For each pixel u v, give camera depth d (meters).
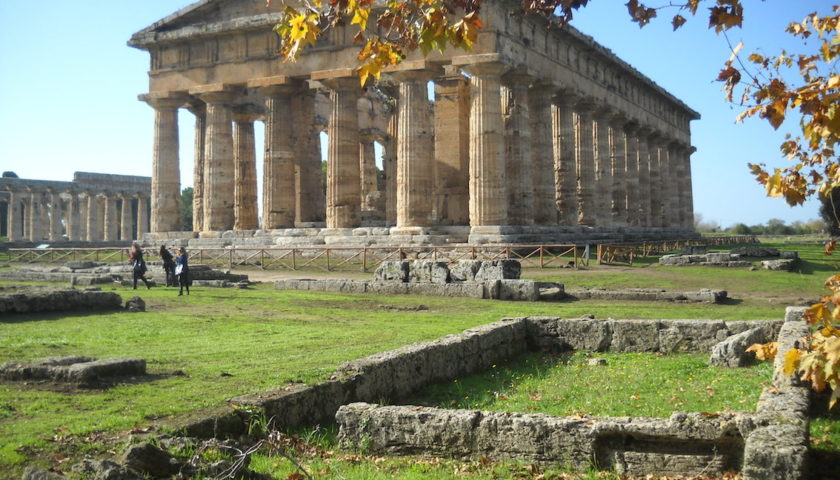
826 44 6.66
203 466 6.55
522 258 35.69
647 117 68.62
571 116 51.84
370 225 54.12
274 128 49.00
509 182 45.22
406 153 42.88
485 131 41.38
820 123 6.53
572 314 20.91
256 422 8.27
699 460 7.49
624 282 29.52
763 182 7.25
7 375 9.77
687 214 83.69
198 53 50.94
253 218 54.47
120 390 9.23
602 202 57.88
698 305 23.52
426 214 43.12
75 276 31.69
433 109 59.62
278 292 27.80
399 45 7.86
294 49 7.55
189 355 12.36
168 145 52.41
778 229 143.62
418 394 11.57
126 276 33.31
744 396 10.90
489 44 40.97
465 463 8.07
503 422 8.13
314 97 56.03
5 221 99.81
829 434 8.73
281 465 7.45
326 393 9.62
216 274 33.06
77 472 6.16
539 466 7.89
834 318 6.10
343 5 7.52
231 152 51.00
